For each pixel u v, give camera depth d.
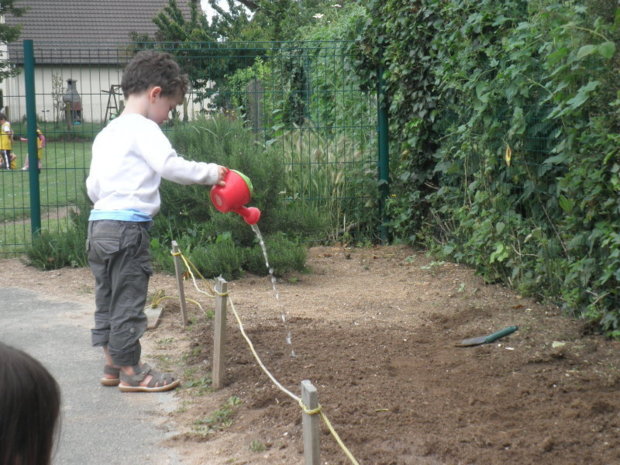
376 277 4.58
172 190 4.84
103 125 5.63
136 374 2.82
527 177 3.93
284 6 14.42
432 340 3.28
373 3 5.30
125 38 24.28
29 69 5.25
